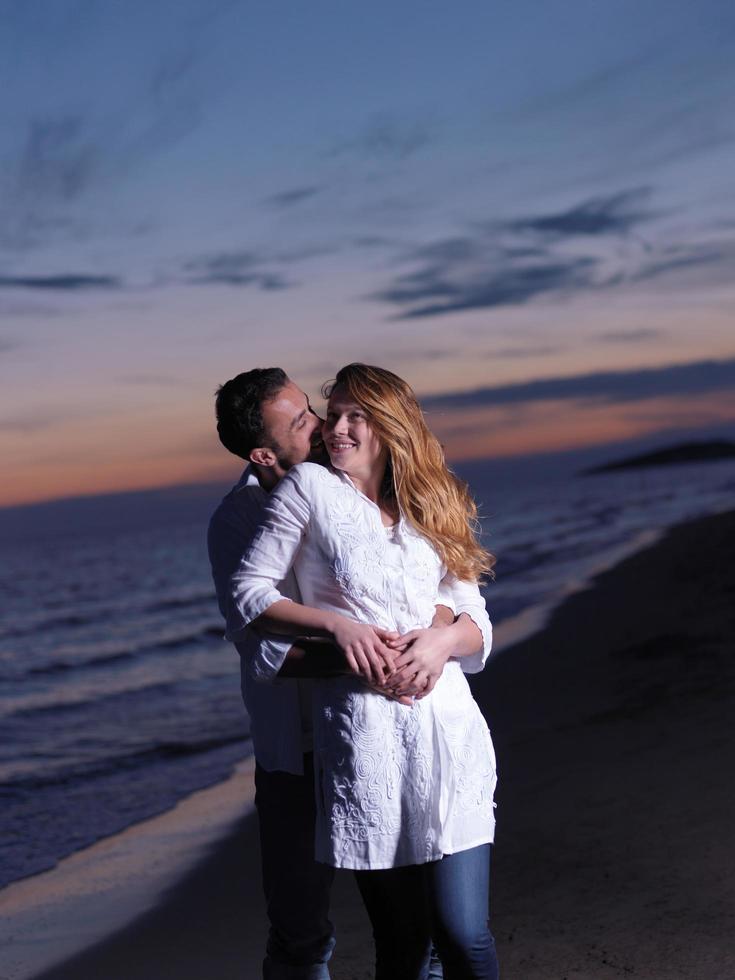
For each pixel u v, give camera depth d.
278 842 2.56
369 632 2.29
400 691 2.31
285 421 2.64
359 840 2.28
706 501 56.94
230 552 2.61
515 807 4.96
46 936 4.45
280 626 2.33
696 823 4.17
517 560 27.66
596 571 21.23
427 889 2.35
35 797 7.84
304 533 2.43
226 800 7.02
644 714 6.73
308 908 2.57
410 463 2.44
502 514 67.81
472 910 2.29
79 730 11.18
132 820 6.80
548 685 9.09
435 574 2.49
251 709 2.61
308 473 2.43
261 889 4.70
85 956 4.09
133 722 11.42
